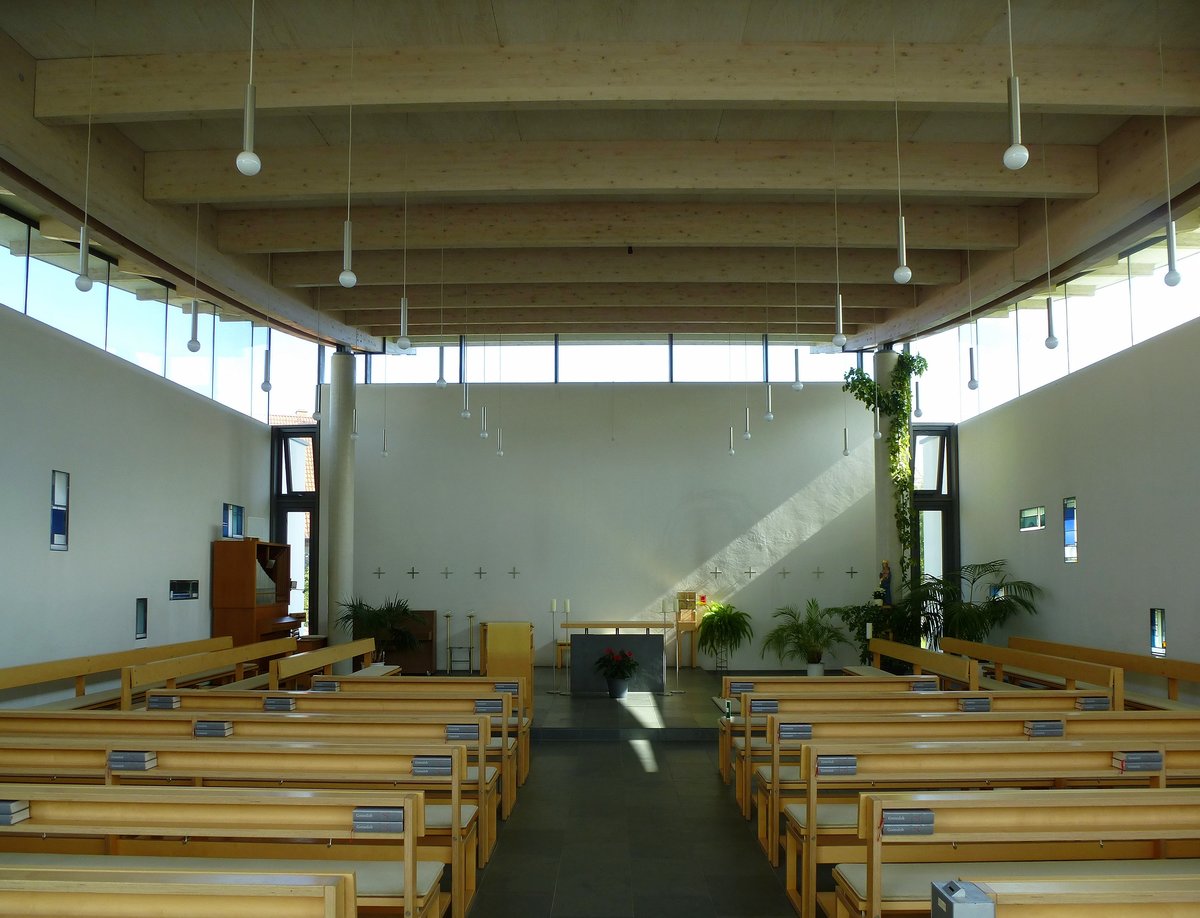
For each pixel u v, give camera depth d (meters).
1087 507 11.13
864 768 4.34
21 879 2.57
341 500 14.02
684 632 15.08
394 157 8.60
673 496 15.33
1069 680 8.61
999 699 6.23
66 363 9.41
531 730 9.64
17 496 8.55
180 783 4.78
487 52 6.85
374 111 7.07
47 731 5.21
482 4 6.34
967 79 6.83
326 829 3.42
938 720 5.25
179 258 9.39
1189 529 9.13
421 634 14.53
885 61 6.83
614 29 6.67
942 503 15.27
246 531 14.16
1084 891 2.54
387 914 3.94
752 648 15.09
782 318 13.95
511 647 11.96
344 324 13.72
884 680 7.36
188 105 6.95
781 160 8.51
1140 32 6.70
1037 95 6.84
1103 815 3.43
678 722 10.02
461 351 15.61
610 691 11.80
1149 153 7.94
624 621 15.12
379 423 15.49
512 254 11.59
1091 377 11.04
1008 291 10.75
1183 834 3.40
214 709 6.13
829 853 4.48
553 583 15.21
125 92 7.00
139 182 8.65
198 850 4.27
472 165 8.55
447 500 15.36
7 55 6.74
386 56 6.87
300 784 4.46
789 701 6.29
